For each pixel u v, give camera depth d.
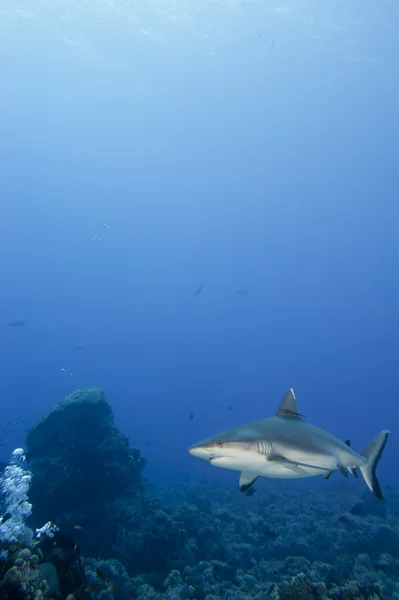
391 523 18.19
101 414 14.80
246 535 15.95
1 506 12.93
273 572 11.67
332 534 15.88
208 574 11.05
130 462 14.54
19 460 14.71
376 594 7.90
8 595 4.59
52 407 15.62
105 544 12.03
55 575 5.55
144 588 10.08
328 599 7.68
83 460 13.65
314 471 4.96
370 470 5.82
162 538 12.14
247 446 4.60
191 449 4.70
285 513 20.44
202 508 19.12
